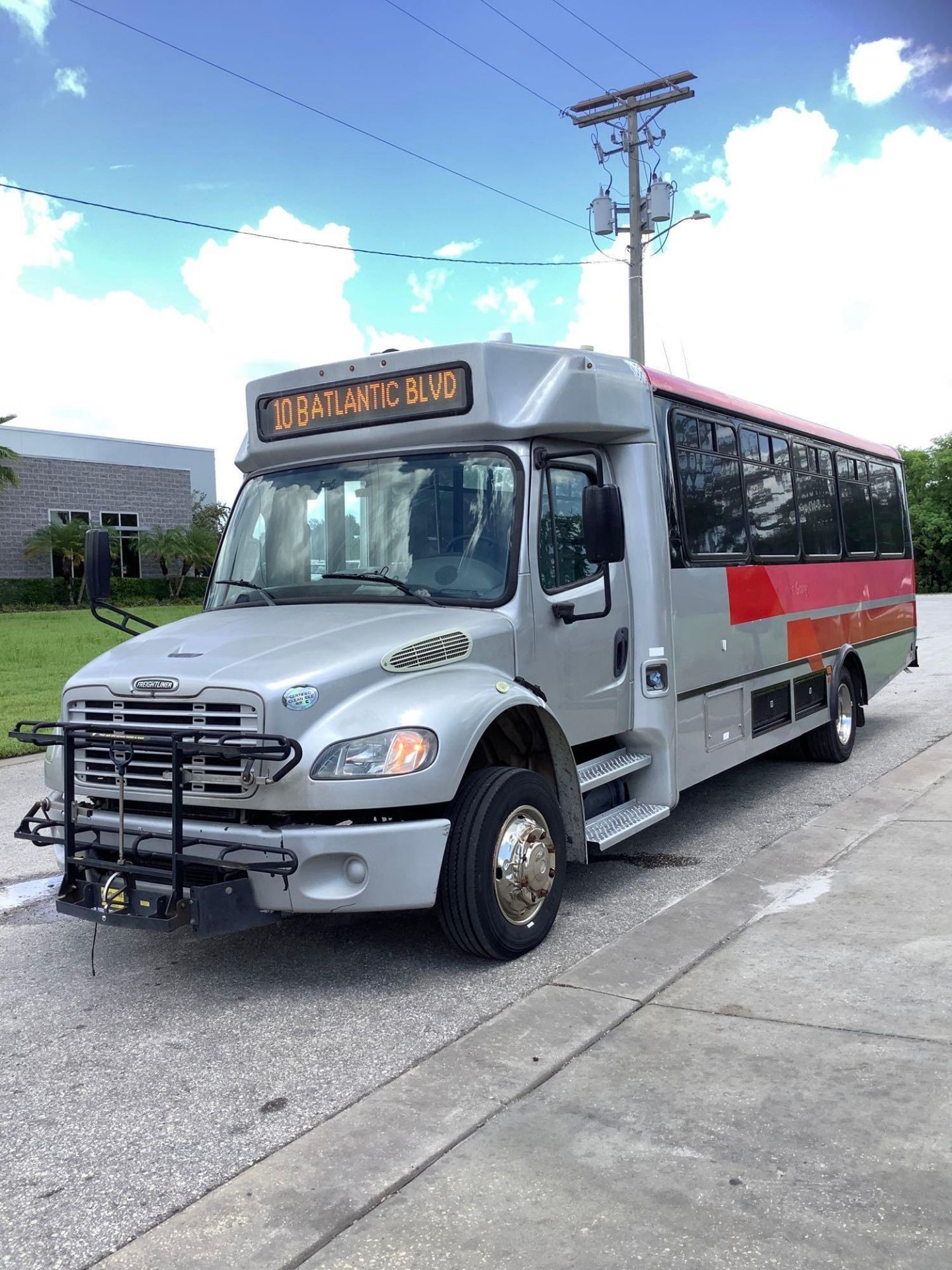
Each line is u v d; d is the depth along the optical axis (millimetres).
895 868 6121
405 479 5723
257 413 6266
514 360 5598
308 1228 2967
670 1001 4395
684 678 6734
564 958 5094
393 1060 4078
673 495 6762
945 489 61406
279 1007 4672
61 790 5168
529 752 5664
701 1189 3043
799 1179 3064
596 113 25703
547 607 5570
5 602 47281
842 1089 3578
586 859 5629
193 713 4602
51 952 5566
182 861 4516
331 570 5820
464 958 5141
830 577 9703
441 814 4855
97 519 51344
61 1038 4465
